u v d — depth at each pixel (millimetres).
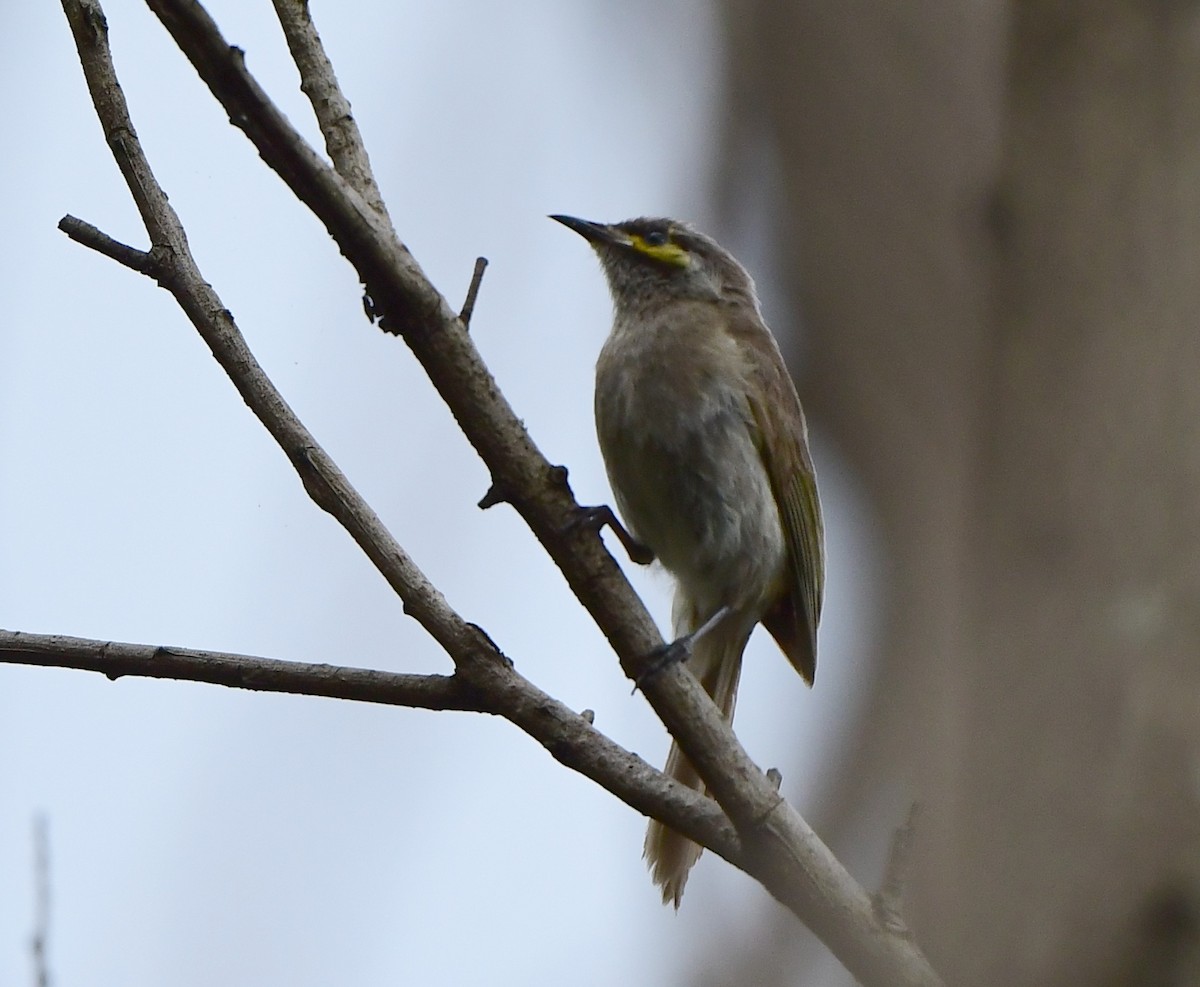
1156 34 6543
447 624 6824
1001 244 6766
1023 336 6539
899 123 12234
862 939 6645
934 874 6852
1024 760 6086
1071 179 6582
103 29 6965
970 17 12211
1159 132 6453
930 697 11391
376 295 6602
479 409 6820
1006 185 6805
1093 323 6359
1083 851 5891
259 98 6016
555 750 6848
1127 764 5879
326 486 6910
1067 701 6043
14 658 6852
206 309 6926
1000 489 6449
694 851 8859
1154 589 5988
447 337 6676
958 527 7113
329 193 6289
